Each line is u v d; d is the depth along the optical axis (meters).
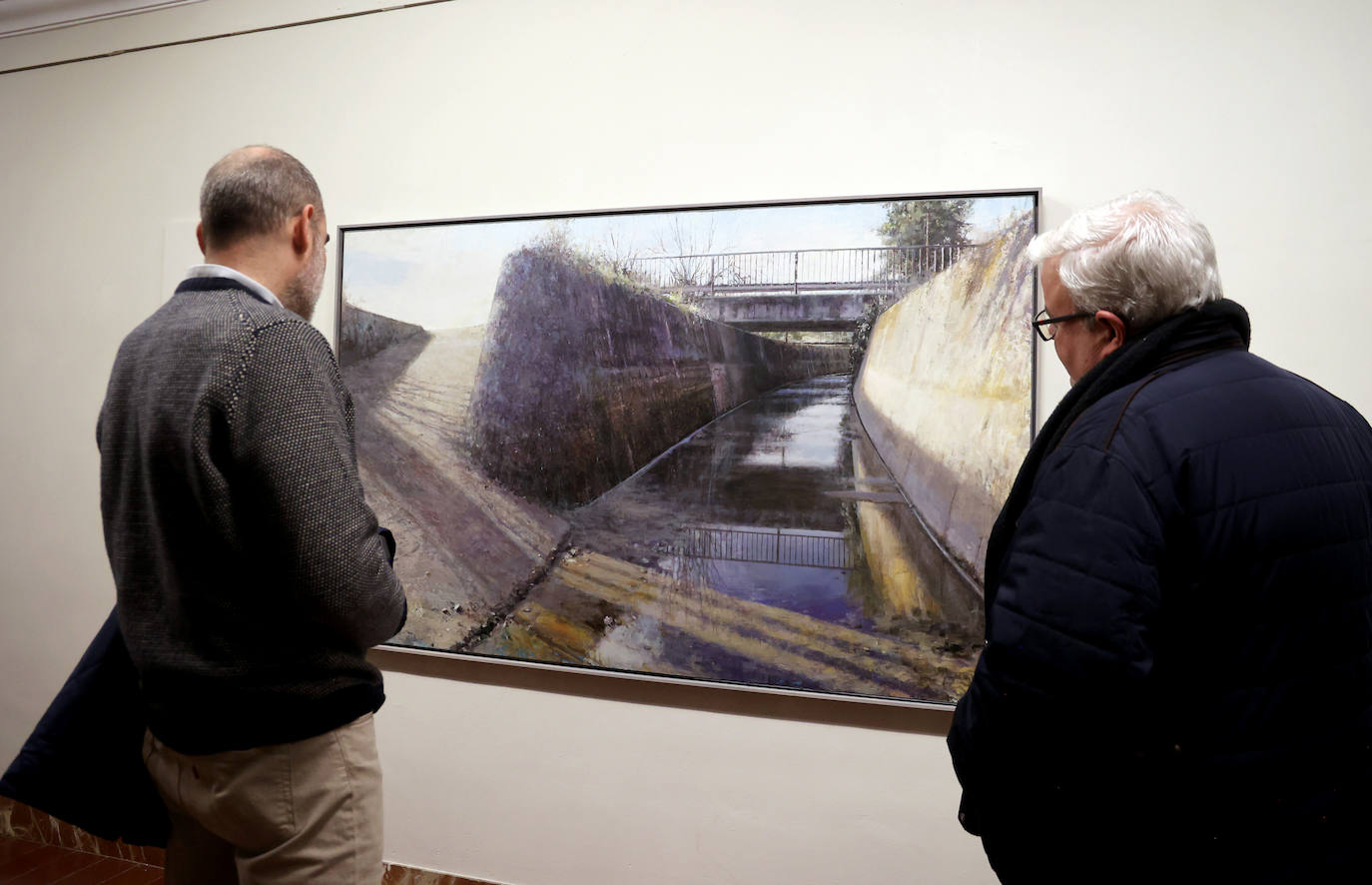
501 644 2.14
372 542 1.09
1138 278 1.00
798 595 1.93
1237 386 0.94
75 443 2.59
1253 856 0.87
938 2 1.90
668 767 2.06
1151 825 0.93
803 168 1.99
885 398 1.88
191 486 1.04
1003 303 1.80
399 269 2.22
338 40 2.35
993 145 1.87
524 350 2.12
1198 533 0.88
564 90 2.16
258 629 1.08
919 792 1.91
